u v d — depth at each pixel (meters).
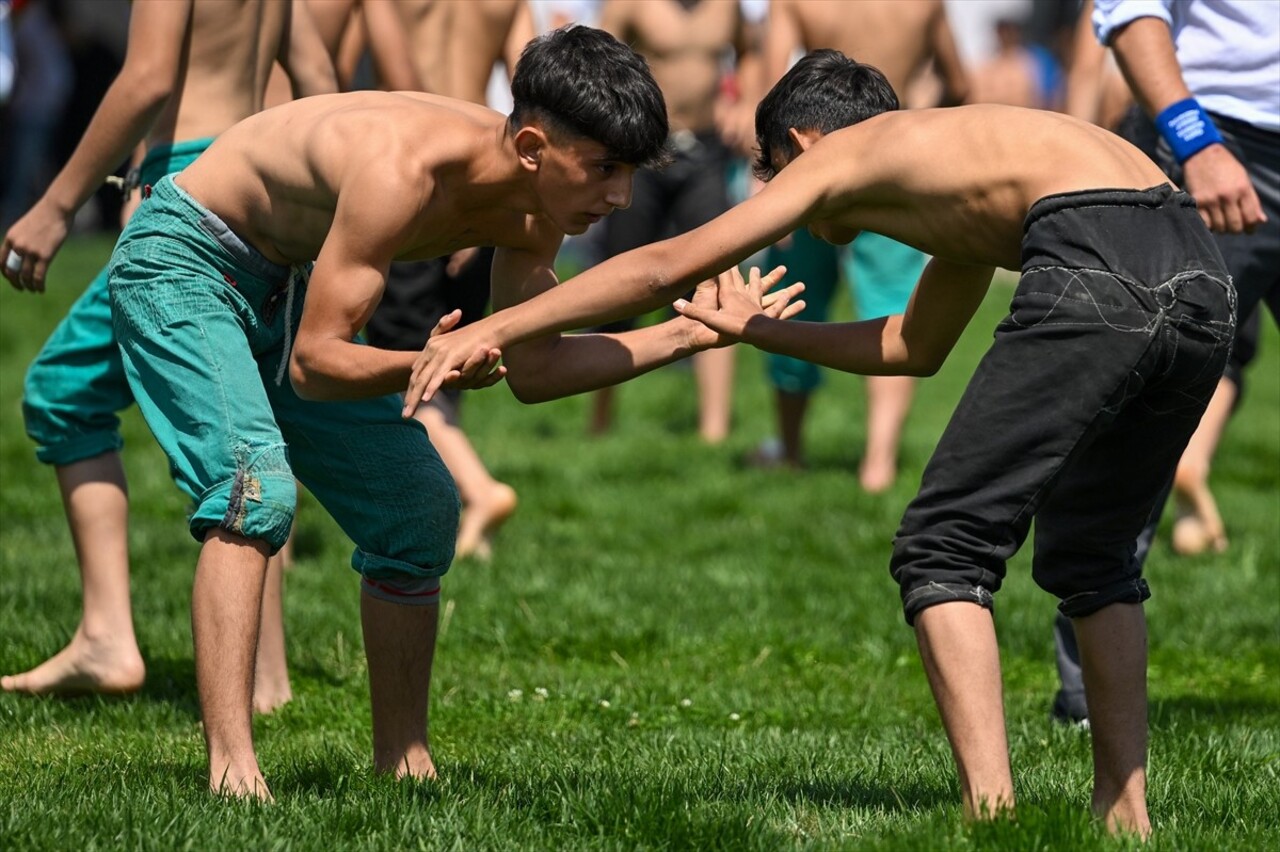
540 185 8.94
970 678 8.05
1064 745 11.23
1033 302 8.06
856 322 9.34
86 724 11.60
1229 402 18.97
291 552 17.41
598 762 10.58
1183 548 18.95
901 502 21.48
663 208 23.30
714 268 8.45
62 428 12.19
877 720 12.56
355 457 9.77
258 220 9.50
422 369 8.55
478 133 9.05
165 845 8.12
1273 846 8.59
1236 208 11.35
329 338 8.88
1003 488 8.09
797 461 24.02
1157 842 8.27
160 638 13.85
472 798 9.20
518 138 8.84
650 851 8.37
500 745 11.40
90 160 11.35
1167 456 8.55
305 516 19.16
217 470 9.25
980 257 8.52
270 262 9.66
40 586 15.01
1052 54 59.03
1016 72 49.78
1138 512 8.66
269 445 9.30
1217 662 14.57
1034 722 12.16
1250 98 12.04
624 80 8.75
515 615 15.29
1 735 11.24
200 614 9.20
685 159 23.14
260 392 9.42
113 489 12.31
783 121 9.31
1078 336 7.98
